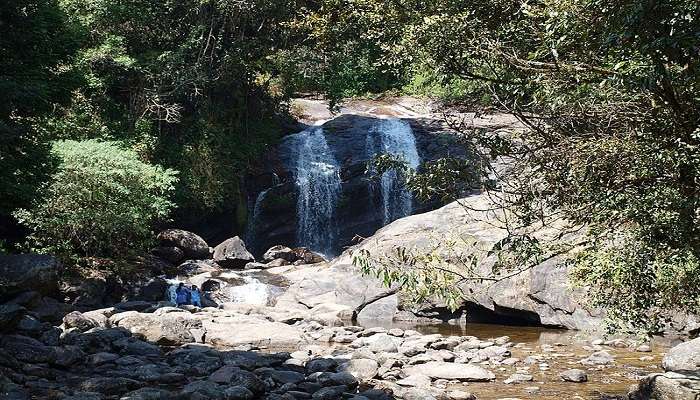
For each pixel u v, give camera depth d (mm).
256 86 27906
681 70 4484
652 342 12258
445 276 6113
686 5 3883
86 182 17609
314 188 26547
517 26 5922
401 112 31578
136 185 18500
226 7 24734
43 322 12141
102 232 18391
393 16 8891
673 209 4891
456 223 16000
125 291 17578
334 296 16906
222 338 12242
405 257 6316
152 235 21125
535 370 10211
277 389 8836
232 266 22344
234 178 25297
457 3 6234
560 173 5211
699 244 5148
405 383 9281
